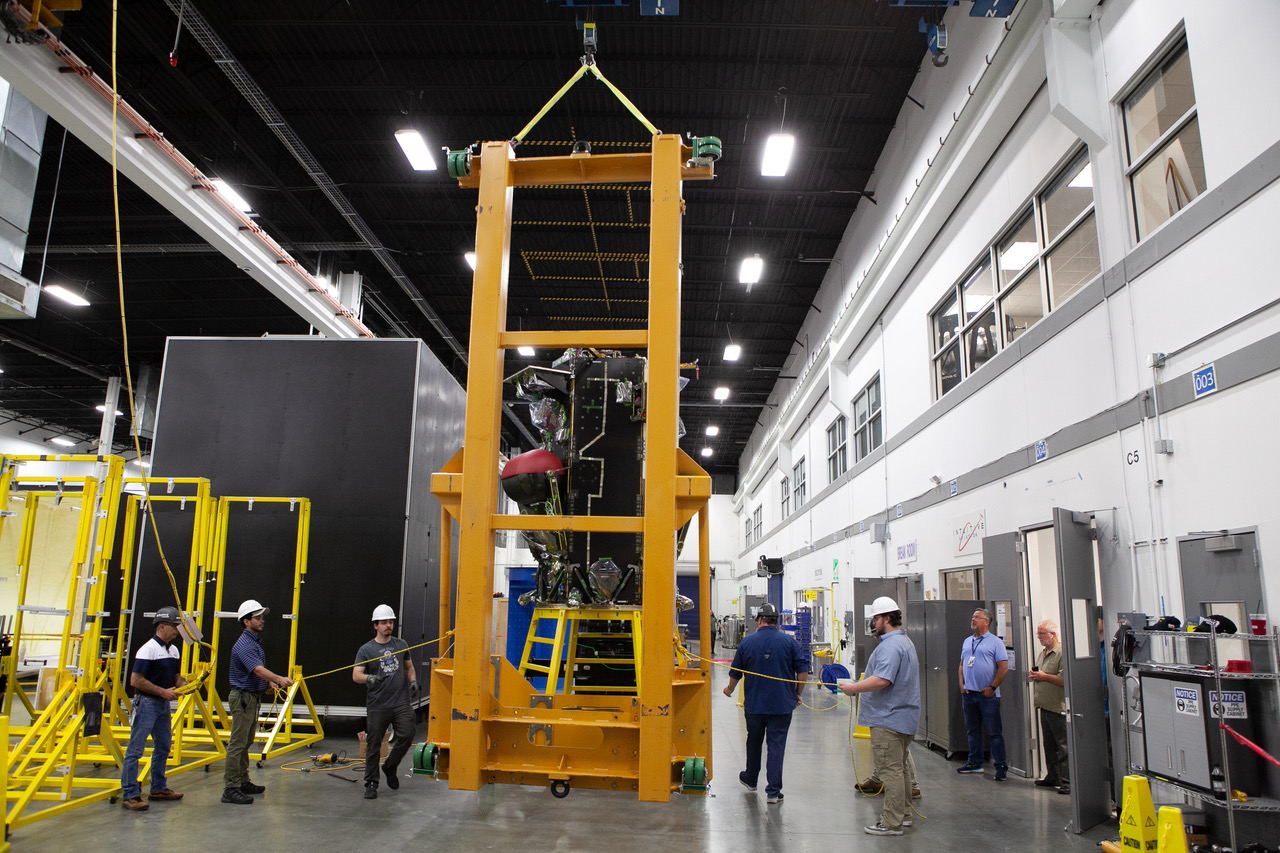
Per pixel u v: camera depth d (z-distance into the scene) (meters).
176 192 10.68
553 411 6.23
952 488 11.05
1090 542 7.23
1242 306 5.50
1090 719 6.49
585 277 18.55
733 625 28.98
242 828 5.82
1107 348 7.21
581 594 6.07
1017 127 9.41
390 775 7.07
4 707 6.75
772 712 7.13
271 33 11.45
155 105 13.14
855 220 16.22
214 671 8.39
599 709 5.29
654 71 12.16
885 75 12.27
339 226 16.94
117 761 6.79
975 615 8.59
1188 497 6.03
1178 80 6.51
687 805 6.89
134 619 9.49
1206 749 5.02
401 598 9.40
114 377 26.02
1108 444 7.14
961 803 7.09
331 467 9.73
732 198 15.86
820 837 5.96
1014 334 9.65
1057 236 8.51
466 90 12.62
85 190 15.45
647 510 4.00
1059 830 6.21
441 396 11.05
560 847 5.53
